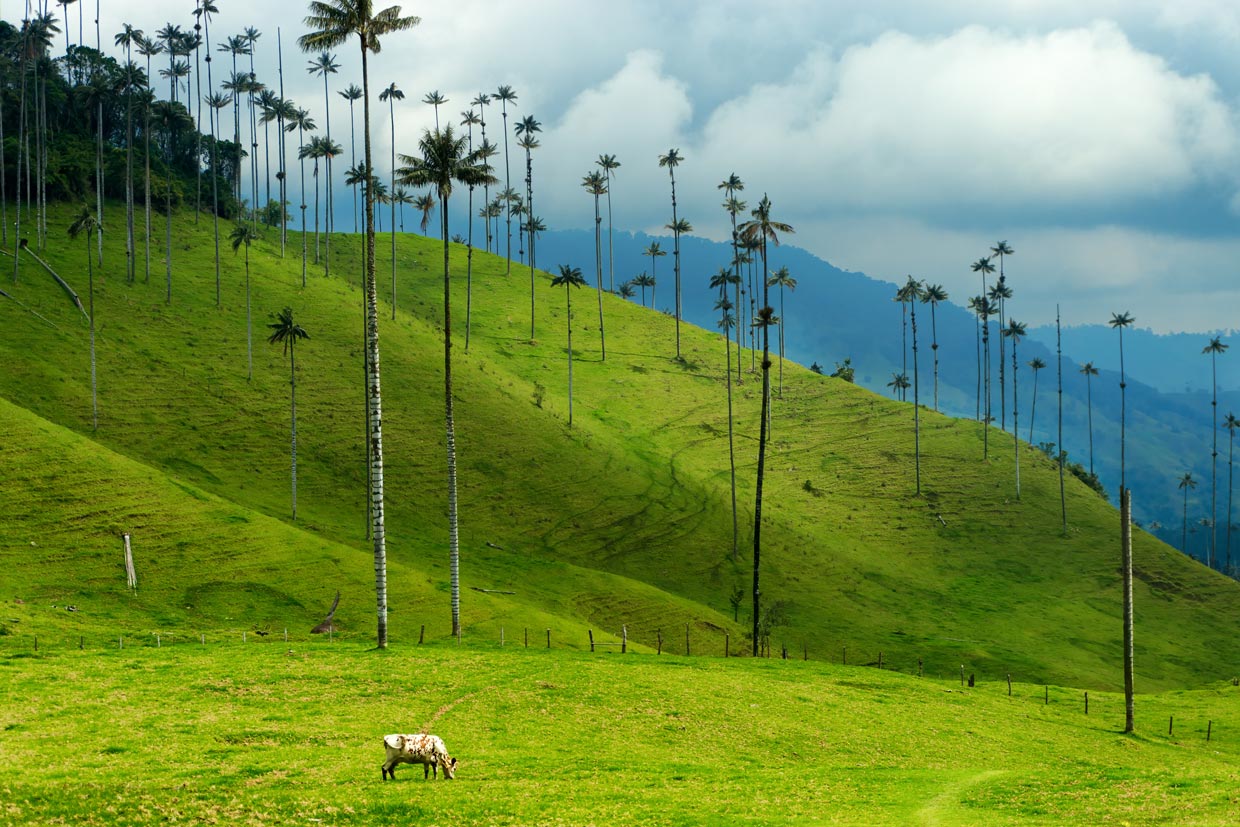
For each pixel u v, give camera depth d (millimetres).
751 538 144250
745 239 107062
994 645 125500
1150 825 31109
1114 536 165500
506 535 126625
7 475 88188
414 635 78625
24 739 37875
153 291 160250
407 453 137125
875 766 47312
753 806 33281
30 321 137875
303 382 146000
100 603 74688
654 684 58406
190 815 28453
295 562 88688
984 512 169750
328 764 36312
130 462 99562
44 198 189875
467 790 32844
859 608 131500
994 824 31219
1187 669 128250
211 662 56281
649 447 173750
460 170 76812
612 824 29125
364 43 67875
